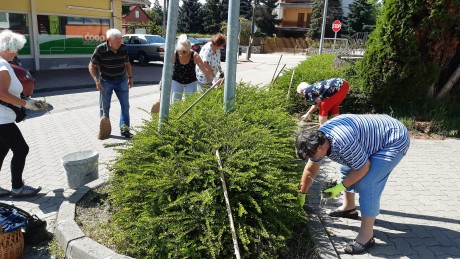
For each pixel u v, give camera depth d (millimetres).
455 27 7164
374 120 3154
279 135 4582
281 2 51750
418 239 3566
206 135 3957
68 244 3285
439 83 8148
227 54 4398
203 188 3336
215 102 5000
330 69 9633
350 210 3922
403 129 3156
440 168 5492
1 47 3963
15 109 4207
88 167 4656
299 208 3436
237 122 4055
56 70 16734
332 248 3350
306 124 7188
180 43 5930
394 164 3098
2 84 3916
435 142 6781
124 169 3820
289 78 8859
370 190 3184
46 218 4047
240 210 3047
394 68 7398
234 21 4270
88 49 18109
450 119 7375
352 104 8000
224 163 3477
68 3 16703
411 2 6961
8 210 3461
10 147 4301
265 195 3217
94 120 8492
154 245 3064
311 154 2932
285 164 3779
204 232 3029
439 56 7316
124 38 21828
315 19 44438
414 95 7707
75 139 6957
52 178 5121
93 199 4113
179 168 3465
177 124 4070
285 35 51469
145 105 10281
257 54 38062
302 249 3326
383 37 7375
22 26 15477
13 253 3186
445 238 3590
